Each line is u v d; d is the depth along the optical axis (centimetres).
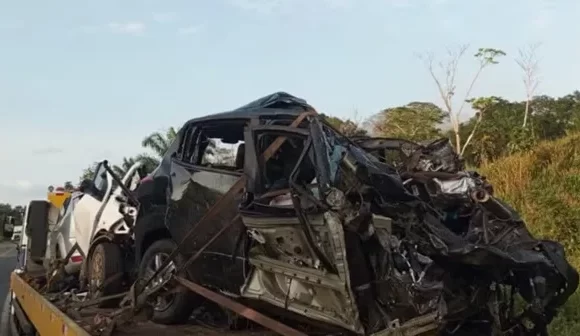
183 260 573
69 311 642
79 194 948
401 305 418
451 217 491
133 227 728
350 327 419
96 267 768
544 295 470
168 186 616
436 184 496
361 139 589
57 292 880
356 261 421
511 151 1530
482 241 459
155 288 590
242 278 511
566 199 1042
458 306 448
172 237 604
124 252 759
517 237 476
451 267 450
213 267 541
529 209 1022
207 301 600
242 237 505
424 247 441
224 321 611
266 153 494
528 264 452
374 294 421
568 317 669
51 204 1228
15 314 1112
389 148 579
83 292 838
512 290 484
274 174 498
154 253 631
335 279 421
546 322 481
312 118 478
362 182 429
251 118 548
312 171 460
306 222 431
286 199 464
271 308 493
